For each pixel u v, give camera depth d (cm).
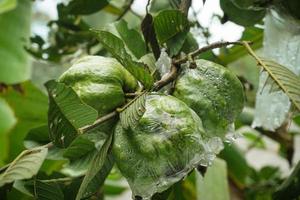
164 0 100
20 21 153
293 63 87
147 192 63
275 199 96
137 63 64
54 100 62
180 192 86
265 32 91
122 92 68
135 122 62
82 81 68
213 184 120
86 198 75
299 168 94
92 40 118
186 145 63
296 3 86
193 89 70
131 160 64
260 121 89
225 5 90
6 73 146
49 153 86
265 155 233
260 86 83
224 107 71
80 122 64
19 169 58
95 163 64
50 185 70
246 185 141
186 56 71
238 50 120
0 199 72
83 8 103
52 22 121
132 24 120
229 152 138
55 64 128
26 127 143
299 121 139
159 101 65
